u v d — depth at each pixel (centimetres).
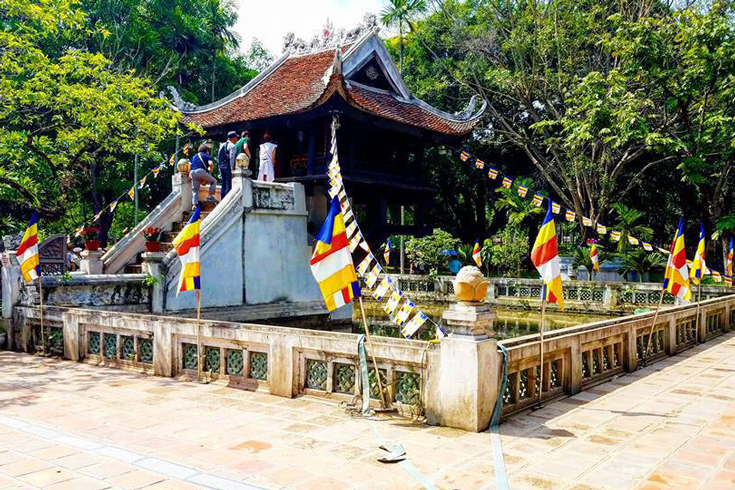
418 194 1820
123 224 2969
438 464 491
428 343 621
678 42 1855
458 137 1781
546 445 543
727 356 1047
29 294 1033
